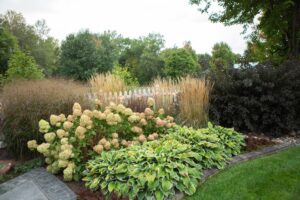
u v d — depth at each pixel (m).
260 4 8.95
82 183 3.17
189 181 2.86
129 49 29.62
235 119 5.53
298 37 8.51
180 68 21.89
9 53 17.69
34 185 3.11
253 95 5.58
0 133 4.52
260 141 4.82
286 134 5.68
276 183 3.08
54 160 3.49
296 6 8.65
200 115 5.04
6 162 4.07
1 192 3.00
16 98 4.35
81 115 3.44
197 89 5.15
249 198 2.76
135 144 3.61
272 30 9.14
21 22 29.45
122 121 3.78
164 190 2.67
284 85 5.61
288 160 3.81
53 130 3.81
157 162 2.96
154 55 26.88
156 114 4.29
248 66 6.06
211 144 3.68
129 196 2.67
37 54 28.70
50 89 4.66
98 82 7.51
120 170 2.85
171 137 3.79
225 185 3.02
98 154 3.32
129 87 7.95
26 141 4.23
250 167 3.54
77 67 20.05
